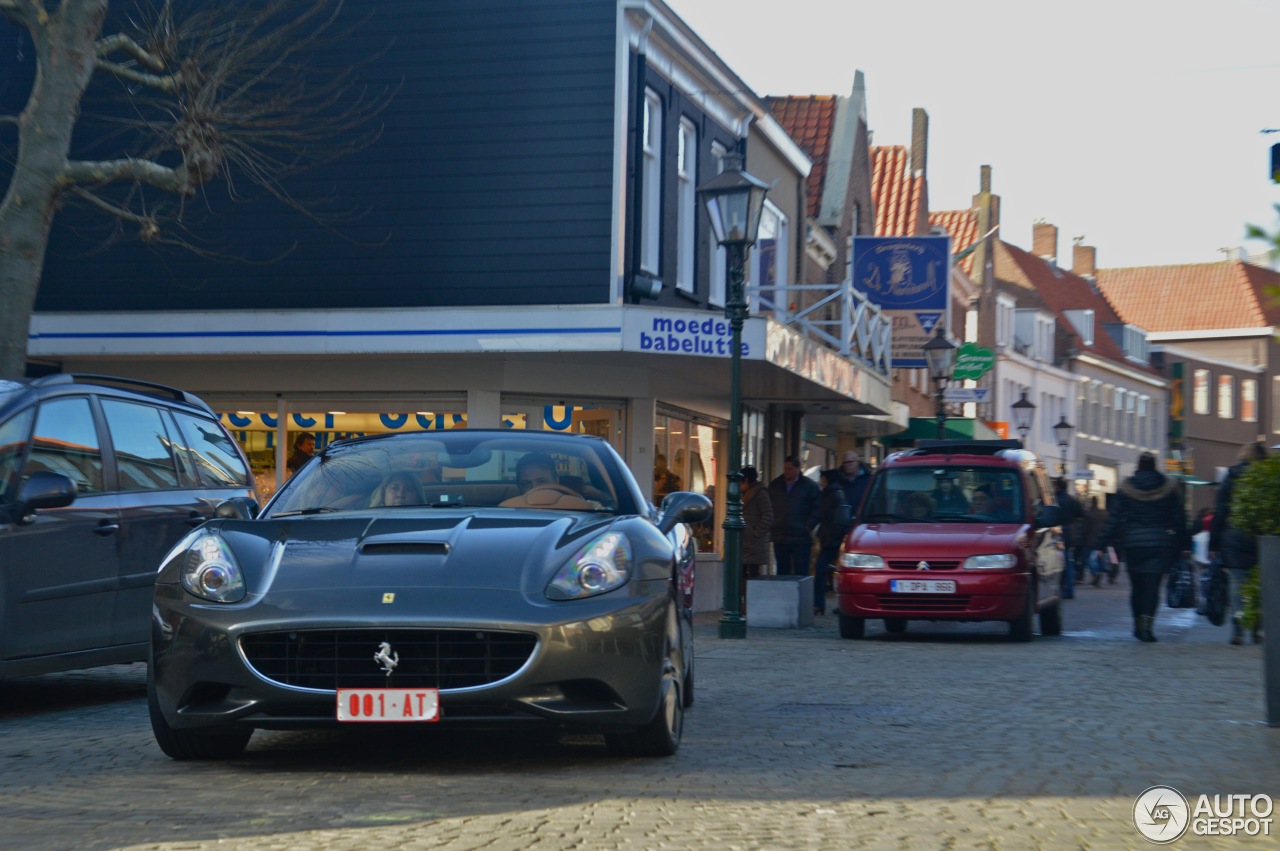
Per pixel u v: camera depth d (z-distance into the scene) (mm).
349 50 20516
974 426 36375
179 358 20156
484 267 20094
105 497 9266
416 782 6285
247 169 20484
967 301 53594
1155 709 9258
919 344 29016
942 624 19391
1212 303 83750
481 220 20156
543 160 20016
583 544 6707
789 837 5262
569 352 18578
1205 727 8398
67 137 14398
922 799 6035
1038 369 62500
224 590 6441
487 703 6160
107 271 21109
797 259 30078
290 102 18438
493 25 20234
